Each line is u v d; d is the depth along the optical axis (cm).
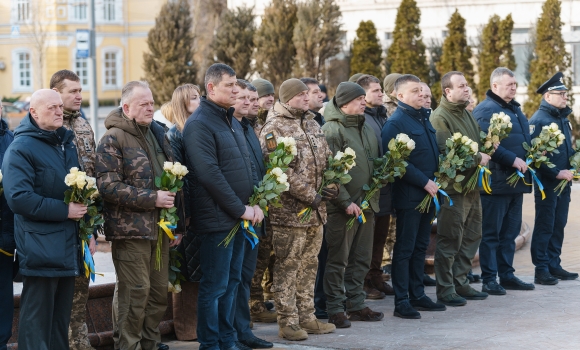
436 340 587
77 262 491
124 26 4062
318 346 582
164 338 619
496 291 751
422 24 1842
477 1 1773
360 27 1742
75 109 548
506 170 755
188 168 545
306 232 604
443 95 728
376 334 612
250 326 638
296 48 1836
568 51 1641
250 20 1978
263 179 552
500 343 574
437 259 716
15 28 3925
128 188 505
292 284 602
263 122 708
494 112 766
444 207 705
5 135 560
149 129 535
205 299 542
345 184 638
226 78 541
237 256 557
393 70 1681
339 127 645
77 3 3841
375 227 757
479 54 1633
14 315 558
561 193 811
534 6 1711
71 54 3906
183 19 2175
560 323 632
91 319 584
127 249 516
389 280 822
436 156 680
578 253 933
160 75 2142
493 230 757
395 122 671
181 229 539
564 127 815
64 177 492
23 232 479
